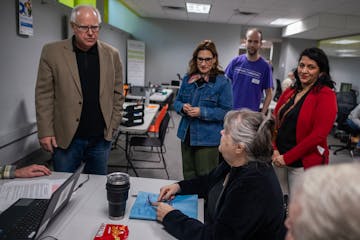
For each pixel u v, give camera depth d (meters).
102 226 1.11
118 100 2.12
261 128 1.10
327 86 1.85
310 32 7.50
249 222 1.01
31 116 2.97
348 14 6.40
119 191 1.14
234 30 8.90
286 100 2.11
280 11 6.52
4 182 1.45
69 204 1.28
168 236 1.10
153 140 3.71
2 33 2.43
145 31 8.97
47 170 1.57
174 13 7.86
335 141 5.98
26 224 1.07
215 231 1.03
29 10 2.79
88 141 2.00
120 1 7.10
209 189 1.44
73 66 1.87
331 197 0.41
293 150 1.86
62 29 3.59
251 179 1.05
